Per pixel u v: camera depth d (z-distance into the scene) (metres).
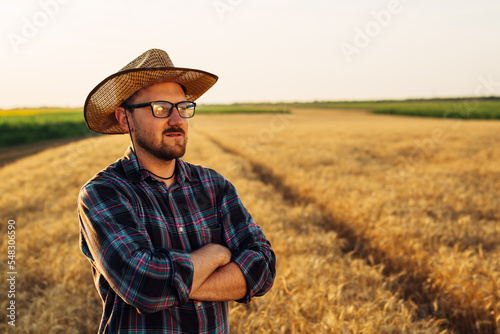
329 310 3.32
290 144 22.56
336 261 4.97
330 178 11.30
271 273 1.52
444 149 18.56
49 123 40.44
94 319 3.70
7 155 25.73
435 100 111.88
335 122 53.88
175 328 1.31
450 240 5.64
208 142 24.27
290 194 10.41
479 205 7.96
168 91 1.43
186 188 1.49
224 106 117.00
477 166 13.23
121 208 1.33
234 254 1.49
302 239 5.71
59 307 3.74
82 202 1.37
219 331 1.40
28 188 11.33
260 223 6.58
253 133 32.53
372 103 124.12
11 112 89.81
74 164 16.06
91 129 1.67
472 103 74.12
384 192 8.80
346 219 7.14
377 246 5.79
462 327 3.84
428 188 9.41
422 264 4.80
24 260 5.19
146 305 1.22
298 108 100.94
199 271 1.31
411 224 6.05
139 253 1.26
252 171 14.13
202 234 1.47
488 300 3.75
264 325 3.26
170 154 1.39
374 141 24.11
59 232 6.49
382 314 3.35
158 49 1.50
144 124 1.39
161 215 1.39
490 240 5.76
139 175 1.40
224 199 1.58
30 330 3.42
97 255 1.30
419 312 3.97
